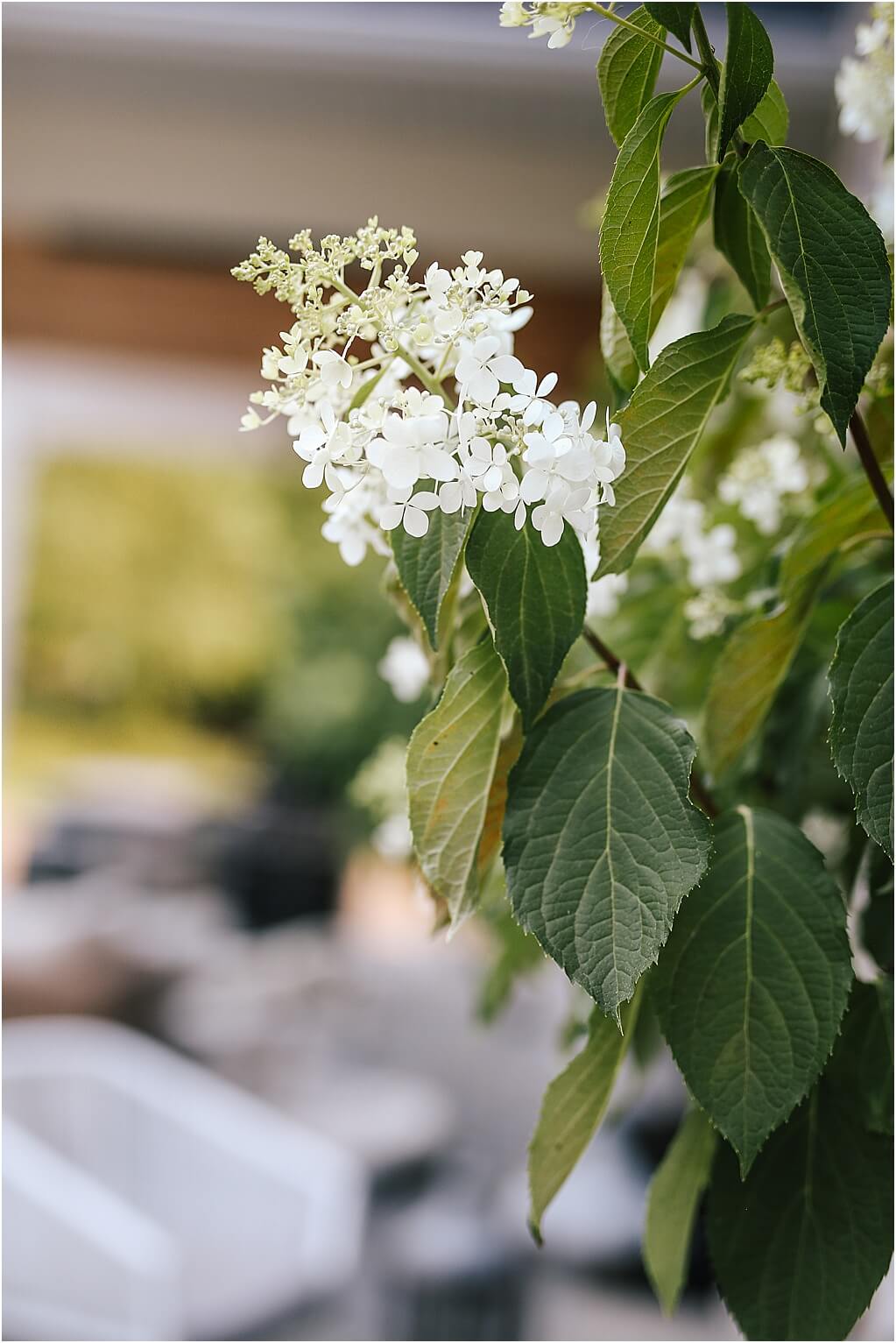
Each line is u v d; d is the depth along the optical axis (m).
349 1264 1.95
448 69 2.50
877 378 0.64
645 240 0.56
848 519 0.67
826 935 0.59
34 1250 1.74
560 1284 2.07
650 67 0.58
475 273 0.55
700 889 0.61
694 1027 0.59
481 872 0.63
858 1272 0.62
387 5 2.41
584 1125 0.62
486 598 0.56
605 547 0.58
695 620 0.80
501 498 0.53
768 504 0.78
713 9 1.60
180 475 9.06
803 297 0.54
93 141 2.76
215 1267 2.02
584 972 0.55
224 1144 2.15
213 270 2.93
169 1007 3.67
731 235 0.62
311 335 0.56
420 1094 2.81
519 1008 3.04
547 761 0.57
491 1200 2.31
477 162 2.76
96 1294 1.70
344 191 2.80
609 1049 0.61
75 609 9.27
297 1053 3.24
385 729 6.69
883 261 0.55
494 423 0.54
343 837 5.70
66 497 9.08
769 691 0.69
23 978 3.54
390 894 5.80
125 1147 2.25
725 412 0.88
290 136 2.75
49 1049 2.39
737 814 0.63
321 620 7.05
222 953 4.24
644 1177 2.14
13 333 2.90
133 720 9.38
